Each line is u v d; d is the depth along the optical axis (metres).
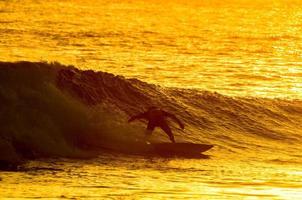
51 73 109.50
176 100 119.62
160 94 119.38
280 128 118.50
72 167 88.50
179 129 112.75
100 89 113.25
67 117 101.81
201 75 197.88
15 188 71.31
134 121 108.12
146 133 102.31
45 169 85.94
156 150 100.69
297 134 117.25
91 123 102.88
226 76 197.75
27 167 86.81
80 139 100.31
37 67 108.25
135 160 96.00
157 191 70.50
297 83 189.00
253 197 67.25
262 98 125.75
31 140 95.62
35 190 70.25
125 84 116.88
